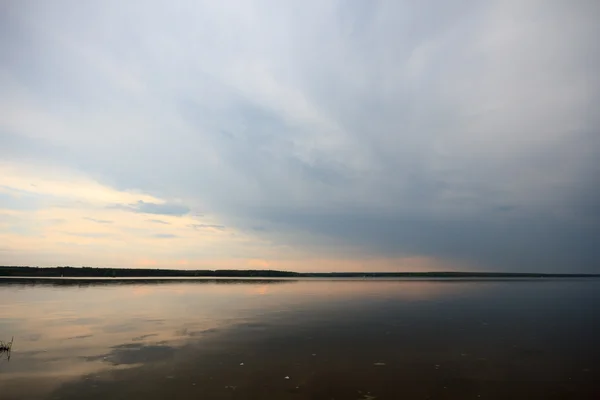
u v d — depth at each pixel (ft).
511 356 61.05
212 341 71.15
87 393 43.93
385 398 43.06
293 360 58.23
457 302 147.02
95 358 58.80
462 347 67.10
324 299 159.63
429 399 42.78
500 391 45.34
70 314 105.19
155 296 166.40
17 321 92.43
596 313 112.27
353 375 51.06
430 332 80.59
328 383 47.83
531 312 114.42
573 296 177.27
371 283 354.33
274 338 74.08
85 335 76.13
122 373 51.39
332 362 57.21
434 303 142.92
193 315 105.50
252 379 49.14
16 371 52.13
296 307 127.85
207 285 273.54
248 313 110.63
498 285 305.12
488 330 83.10
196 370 52.85
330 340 72.43
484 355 61.72
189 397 42.75
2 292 177.17
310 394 44.04
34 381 48.08
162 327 85.66
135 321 93.97
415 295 184.96
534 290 228.02
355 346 67.62
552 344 69.56
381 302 146.82
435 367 54.80
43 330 81.10
